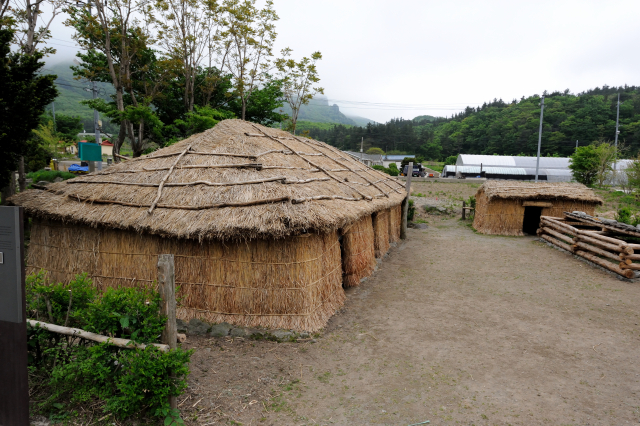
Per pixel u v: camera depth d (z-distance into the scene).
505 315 7.46
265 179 6.64
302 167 8.43
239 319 6.13
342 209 7.06
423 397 4.64
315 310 6.46
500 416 4.27
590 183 35.12
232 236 5.73
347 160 13.40
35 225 7.48
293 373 5.14
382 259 11.90
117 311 4.05
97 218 6.51
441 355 5.77
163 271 3.93
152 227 6.08
